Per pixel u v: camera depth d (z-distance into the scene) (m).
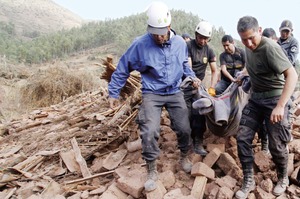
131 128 4.92
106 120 5.46
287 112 2.86
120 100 5.71
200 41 4.12
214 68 4.41
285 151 2.94
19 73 22.73
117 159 4.23
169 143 4.20
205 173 3.33
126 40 69.44
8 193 4.07
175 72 3.28
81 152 4.72
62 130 5.98
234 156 3.74
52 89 14.08
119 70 3.34
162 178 3.39
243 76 3.41
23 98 14.41
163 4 3.10
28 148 5.64
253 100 3.04
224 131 3.63
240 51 4.82
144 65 3.23
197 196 3.14
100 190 3.57
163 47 3.17
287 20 4.70
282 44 4.74
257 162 3.41
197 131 3.81
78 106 8.17
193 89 3.79
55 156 4.87
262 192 3.06
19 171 4.55
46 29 199.50
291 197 2.99
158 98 3.31
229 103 3.40
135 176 3.45
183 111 3.38
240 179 3.31
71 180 4.15
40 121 7.31
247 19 2.60
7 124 7.78
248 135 2.98
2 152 5.81
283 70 2.61
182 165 3.58
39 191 3.99
